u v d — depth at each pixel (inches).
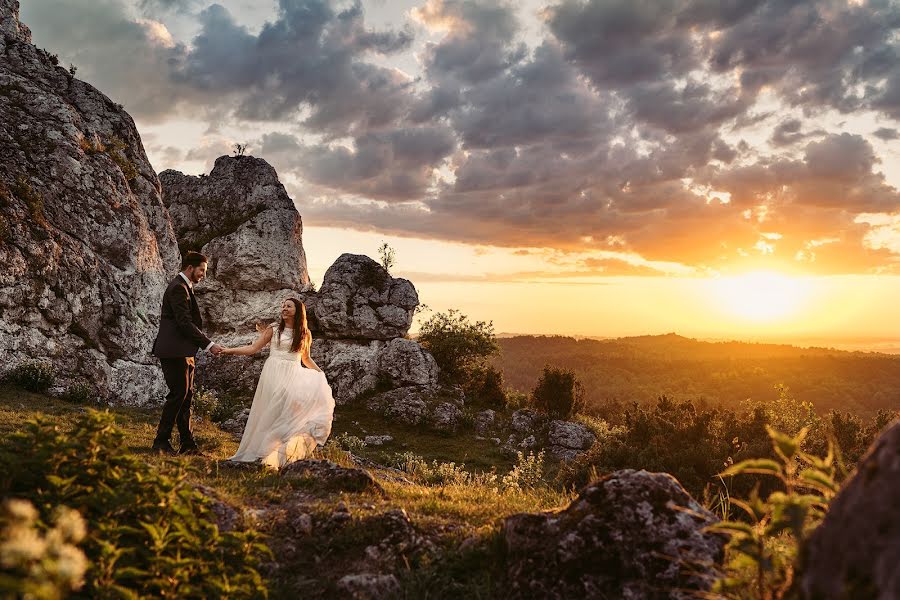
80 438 154.9
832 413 786.2
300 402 315.9
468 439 1125.7
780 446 105.3
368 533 185.3
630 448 465.4
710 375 6235.2
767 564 108.4
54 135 759.7
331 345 1302.9
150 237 849.5
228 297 1348.4
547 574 152.1
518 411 1264.8
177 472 161.8
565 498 267.1
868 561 86.1
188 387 319.3
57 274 676.7
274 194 1456.7
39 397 577.0
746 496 376.5
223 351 320.2
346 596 157.9
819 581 95.3
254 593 141.6
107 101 914.7
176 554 135.5
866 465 97.0
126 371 731.4
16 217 655.1
